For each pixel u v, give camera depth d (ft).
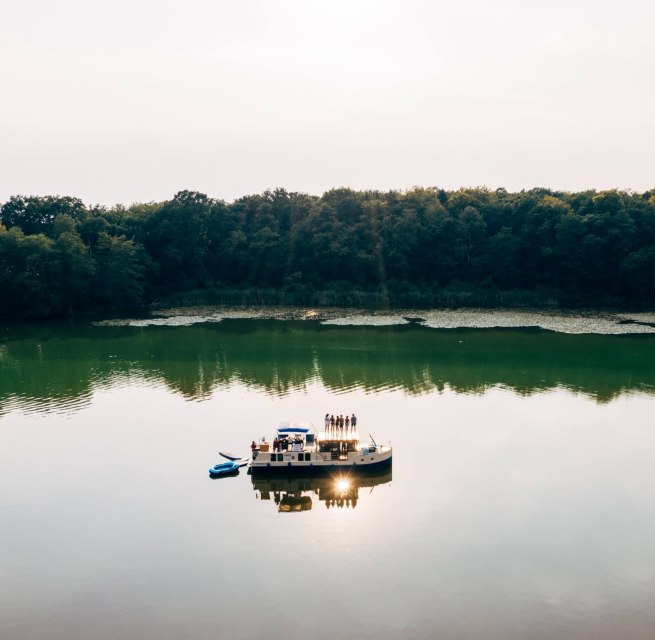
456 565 101.71
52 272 383.45
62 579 99.86
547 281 436.35
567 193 497.05
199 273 477.36
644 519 115.55
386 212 481.05
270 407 185.98
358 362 248.32
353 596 94.02
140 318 382.83
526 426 165.99
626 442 153.48
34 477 137.49
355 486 136.56
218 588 96.68
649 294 402.11
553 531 111.65
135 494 129.49
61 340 307.58
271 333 323.57
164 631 87.04
